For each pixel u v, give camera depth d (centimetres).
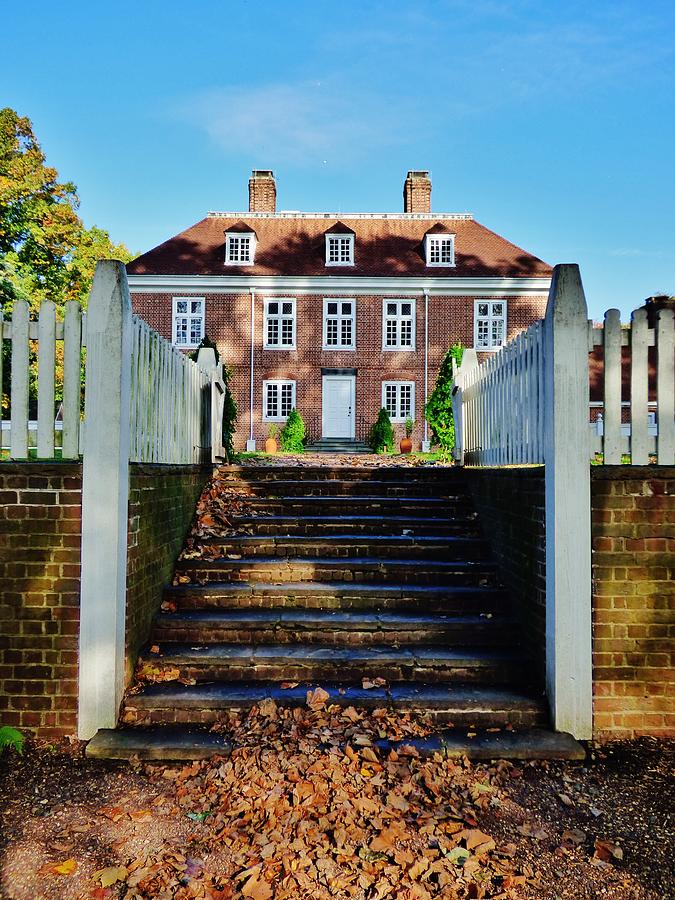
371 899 252
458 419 797
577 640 398
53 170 2630
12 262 2214
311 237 2809
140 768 356
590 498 405
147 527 465
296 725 379
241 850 281
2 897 255
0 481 402
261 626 475
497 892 260
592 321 448
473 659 443
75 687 397
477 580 543
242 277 2539
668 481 408
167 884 260
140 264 2608
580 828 305
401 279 2556
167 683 429
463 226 2883
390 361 2567
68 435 409
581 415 406
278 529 628
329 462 1241
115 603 392
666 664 403
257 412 2547
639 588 406
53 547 401
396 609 513
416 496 707
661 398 414
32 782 341
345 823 294
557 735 390
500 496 551
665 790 339
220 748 364
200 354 756
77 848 284
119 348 399
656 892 263
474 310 2564
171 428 560
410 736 380
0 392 423
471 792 330
